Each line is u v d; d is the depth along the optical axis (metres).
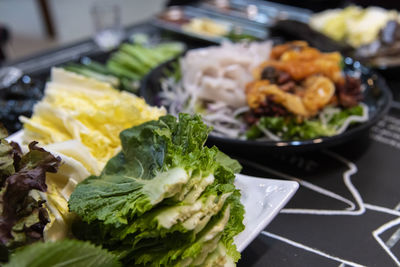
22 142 0.65
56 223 0.56
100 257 0.49
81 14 2.14
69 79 0.70
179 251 0.51
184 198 0.52
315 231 0.62
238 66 0.78
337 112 0.74
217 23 1.14
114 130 0.64
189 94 0.79
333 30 1.06
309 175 0.70
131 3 2.17
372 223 0.63
